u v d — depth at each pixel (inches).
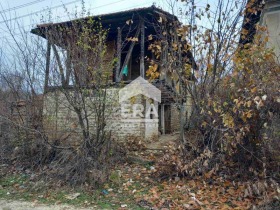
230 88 219.3
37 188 233.1
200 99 243.1
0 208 195.5
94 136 267.9
